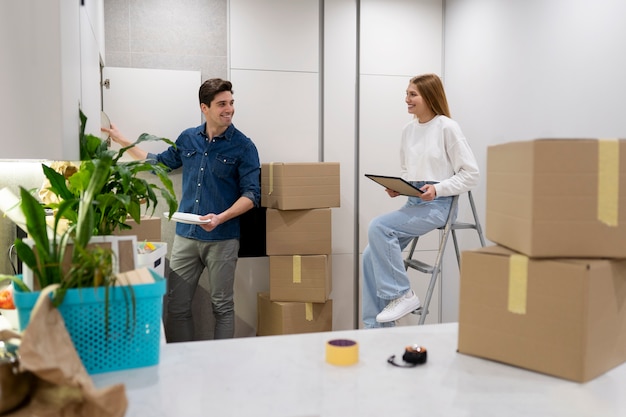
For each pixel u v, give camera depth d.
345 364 1.31
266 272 4.10
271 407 1.09
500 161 1.42
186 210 3.68
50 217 2.24
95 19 2.70
